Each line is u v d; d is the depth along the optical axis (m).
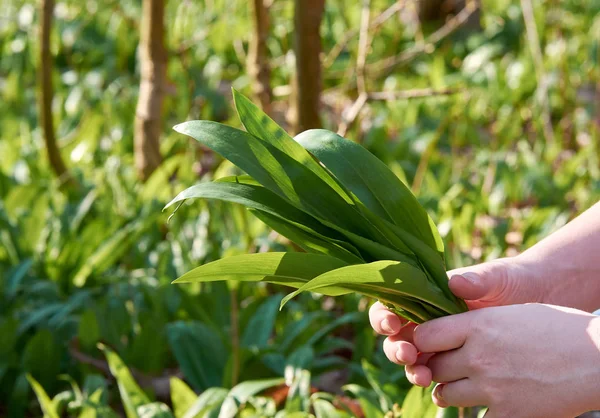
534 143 4.30
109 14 6.00
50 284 2.34
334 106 4.40
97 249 2.50
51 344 1.97
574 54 5.43
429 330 0.88
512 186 3.41
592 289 1.09
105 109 4.13
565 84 4.45
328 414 1.51
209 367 1.96
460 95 4.48
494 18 6.09
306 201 0.92
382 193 0.94
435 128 4.39
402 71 5.45
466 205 2.88
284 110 4.47
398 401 1.66
